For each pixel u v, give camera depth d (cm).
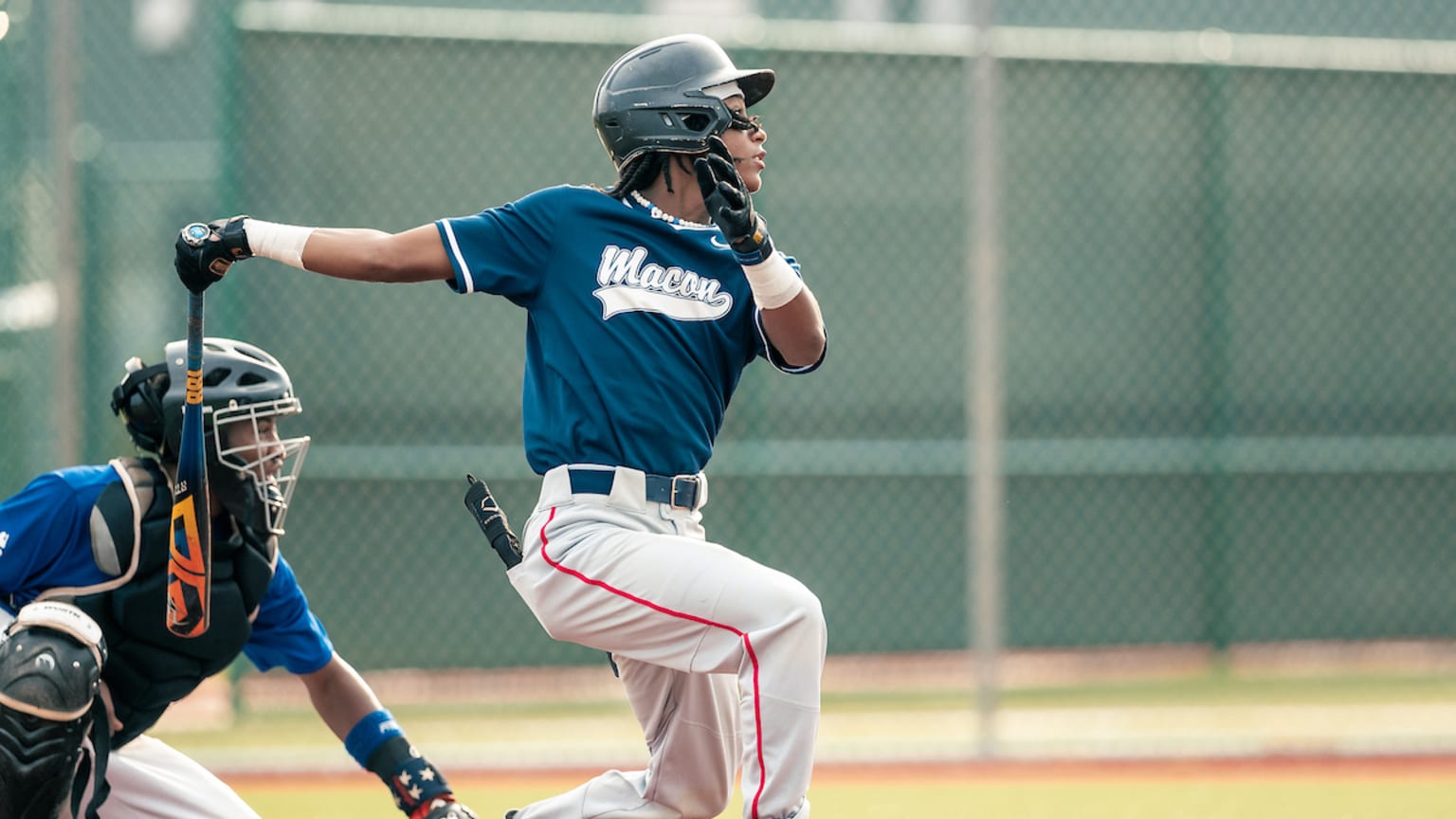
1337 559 2889
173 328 3528
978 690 2138
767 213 2744
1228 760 2120
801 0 3044
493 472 2638
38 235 2464
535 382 1012
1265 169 2877
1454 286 2909
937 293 2789
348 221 2588
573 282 987
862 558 2770
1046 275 2831
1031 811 1812
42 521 988
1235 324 2869
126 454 2641
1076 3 2980
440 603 2638
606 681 2700
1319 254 2888
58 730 947
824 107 2758
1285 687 2750
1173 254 2859
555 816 1132
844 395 2762
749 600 919
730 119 998
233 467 1023
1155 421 2855
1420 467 2888
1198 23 3003
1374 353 2894
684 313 991
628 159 1007
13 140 2395
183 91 3550
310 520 2603
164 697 1055
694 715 1071
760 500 2719
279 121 2570
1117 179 2845
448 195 2616
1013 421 2820
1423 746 2167
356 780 2000
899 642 2780
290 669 1122
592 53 2655
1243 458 2859
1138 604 2850
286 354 2597
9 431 2464
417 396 2636
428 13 2895
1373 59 2895
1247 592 2873
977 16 2108
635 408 973
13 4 2381
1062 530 2836
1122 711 2562
